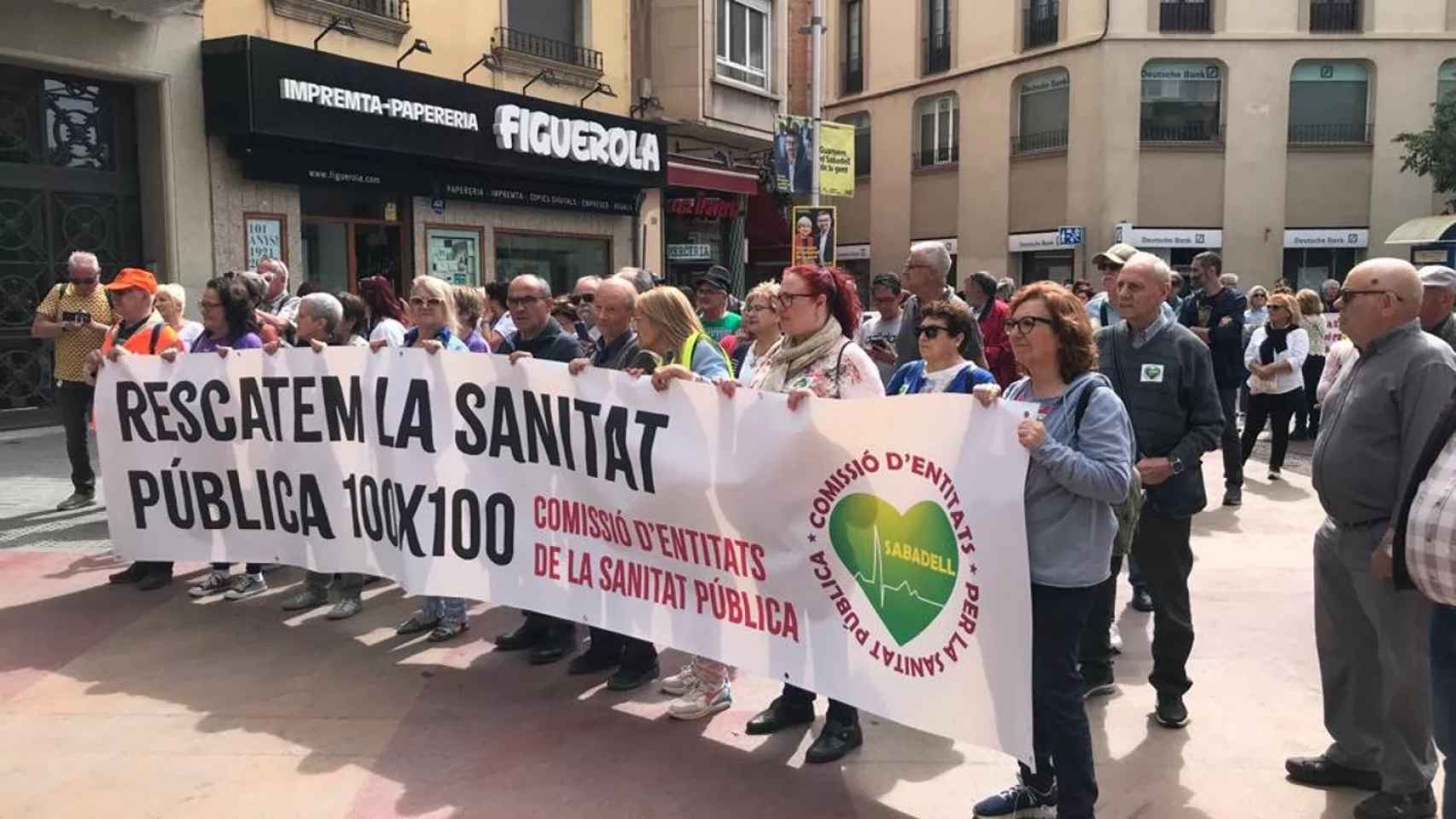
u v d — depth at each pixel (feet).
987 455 10.35
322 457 17.24
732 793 12.00
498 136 47.85
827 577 11.79
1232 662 16.21
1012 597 10.23
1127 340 13.94
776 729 13.70
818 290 12.94
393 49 45.09
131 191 37.86
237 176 39.34
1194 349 13.53
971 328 13.64
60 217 36.06
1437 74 86.43
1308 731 13.73
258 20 39.75
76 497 25.46
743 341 21.68
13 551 22.06
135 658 16.31
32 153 35.27
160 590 19.69
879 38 103.14
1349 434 11.30
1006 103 92.22
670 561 13.29
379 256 46.11
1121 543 12.84
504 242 52.11
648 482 13.34
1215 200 86.84
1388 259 11.07
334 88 40.29
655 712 14.35
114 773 12.51
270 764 12.69
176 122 37.37
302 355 17.12
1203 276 27.22
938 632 10.85
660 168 58.75
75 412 25.13
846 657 11.68
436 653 16.57
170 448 18.48
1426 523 9.12
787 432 11.99
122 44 35.73
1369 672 11.79
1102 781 12.37
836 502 11.62
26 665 16.01
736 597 12.67
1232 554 22.63
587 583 14.25
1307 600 19.31
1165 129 86.94
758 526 12.34
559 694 14.92
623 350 16.06
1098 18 85.10
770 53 69.72
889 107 102.99
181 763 12.75
